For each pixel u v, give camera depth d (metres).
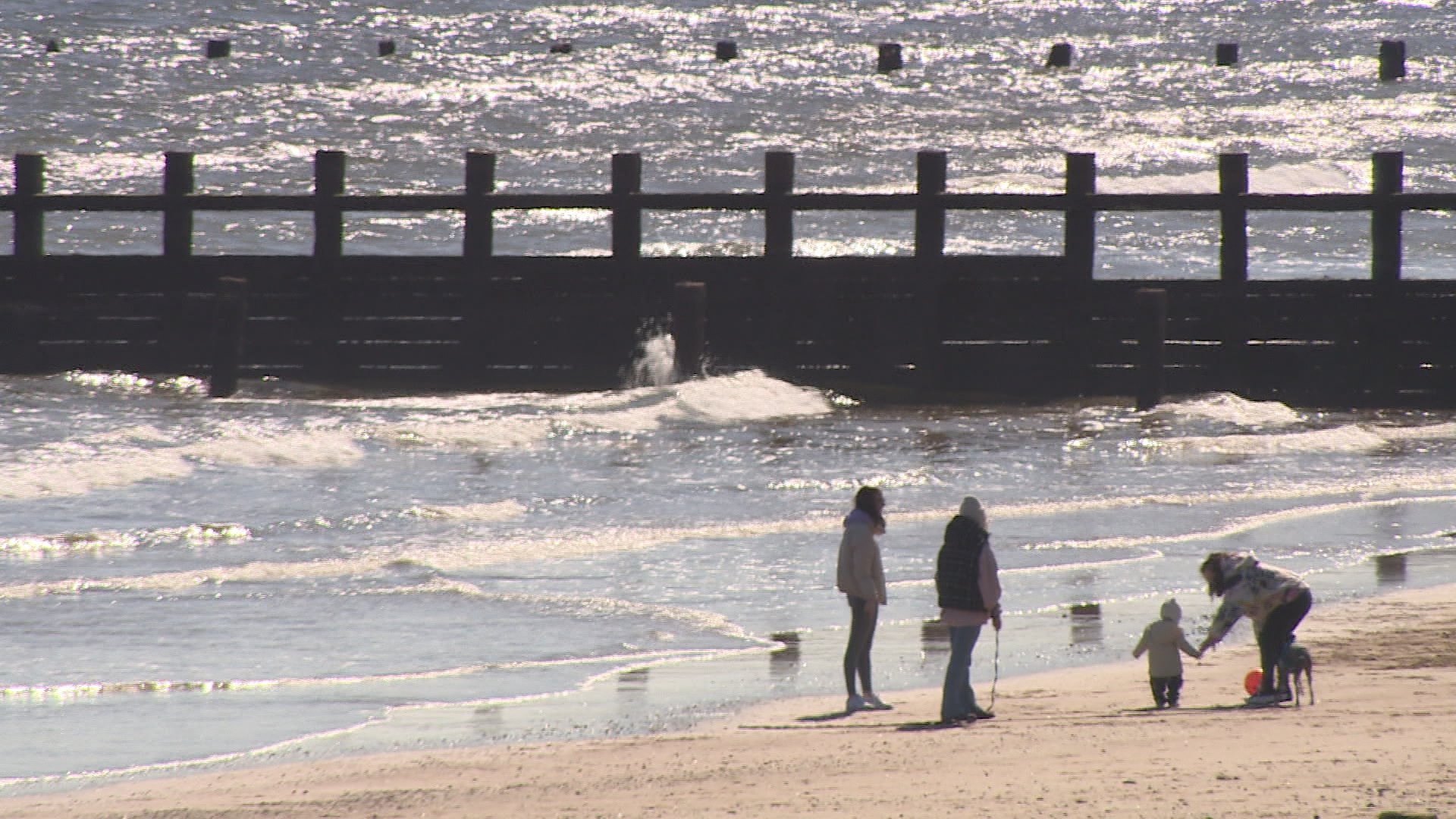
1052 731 34.59
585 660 45.81
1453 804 24.97
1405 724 33.41
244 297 95.50
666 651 46.91
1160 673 38.38
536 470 79.69
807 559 60.88
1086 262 94.94
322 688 42.56
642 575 57.88
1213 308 95.06
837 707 40.19
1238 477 79.25
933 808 26.53
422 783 31.97
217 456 80.31
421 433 86.25
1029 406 95.88
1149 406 94.00
